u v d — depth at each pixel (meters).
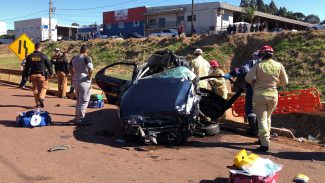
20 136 7.75
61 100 13.22
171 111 7.36
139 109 7.54
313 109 9.87
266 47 7.21
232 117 10.40
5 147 6.93
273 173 5.21
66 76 13.96
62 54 13.95
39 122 8.68
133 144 7.46
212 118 9.00
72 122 9.27
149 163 6.34
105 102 12.85
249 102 8.51
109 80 10.19
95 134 8.16
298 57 25.48
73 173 5.74
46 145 7.18
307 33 27.69
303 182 5.61
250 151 7.26
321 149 7.73
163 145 7.51
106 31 74.69
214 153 7.05
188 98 7.73
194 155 6.88
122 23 71.81
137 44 37.75
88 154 6.71
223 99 8.95
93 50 40.22
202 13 59.41
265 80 7.14
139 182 5.46
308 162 6.68
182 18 62.00
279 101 10.19
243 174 5.13
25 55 15.76
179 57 9.47
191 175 5.82
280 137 8.79
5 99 12.80
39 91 11.14
